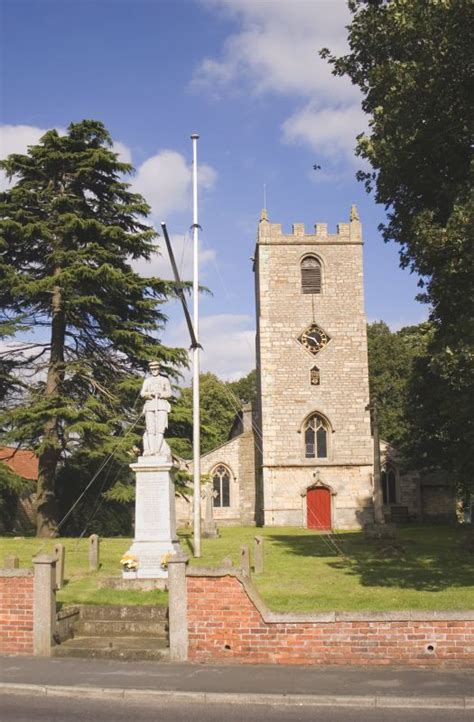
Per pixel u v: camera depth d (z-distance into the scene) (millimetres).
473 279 17297
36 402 32688
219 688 10914
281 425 47125
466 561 22938
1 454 47688
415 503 48469
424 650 12023
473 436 25172
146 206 35750
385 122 17969
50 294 34156
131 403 33719
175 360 35125
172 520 19797
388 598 16656
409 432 41031
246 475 50875
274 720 9719
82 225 33250
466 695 10430
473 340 16234
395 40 18188
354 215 49219
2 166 34312
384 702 10312
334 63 19859
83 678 11539
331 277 48688
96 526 35375
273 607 15750
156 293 35406
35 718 9859
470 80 17281
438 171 19000
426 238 17219
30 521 43781
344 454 46906
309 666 12094
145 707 10383
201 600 12688
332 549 27625
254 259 53438
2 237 33375
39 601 13344
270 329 48125
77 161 34938
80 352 35312
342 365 47812
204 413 35406
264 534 37375
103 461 32312
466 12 16234
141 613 15219
